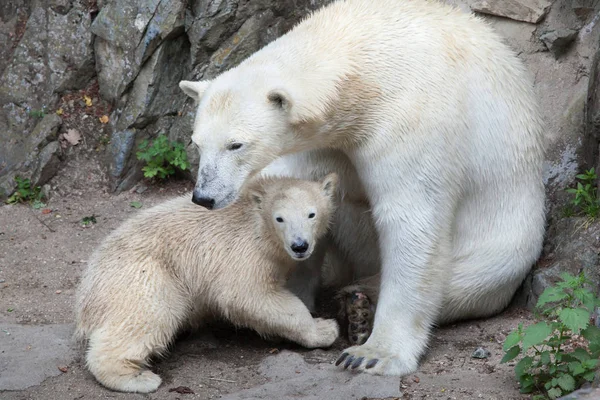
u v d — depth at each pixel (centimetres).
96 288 978
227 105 920
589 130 1162
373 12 1021
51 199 1525
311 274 1128
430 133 977
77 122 1596
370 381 926
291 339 1015
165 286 978
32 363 986
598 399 794
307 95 940
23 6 1684
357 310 1046
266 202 968
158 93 1554
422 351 999
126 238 1010
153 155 1532
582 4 1270
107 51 1575
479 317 1120
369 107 973
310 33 1002
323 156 1077
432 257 995
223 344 1069
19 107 1612
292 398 893
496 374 937
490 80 1045
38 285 1248
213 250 989
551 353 891
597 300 865
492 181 1062
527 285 1119
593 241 1084
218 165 911
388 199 988
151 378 941
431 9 1058
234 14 1519
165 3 1522
